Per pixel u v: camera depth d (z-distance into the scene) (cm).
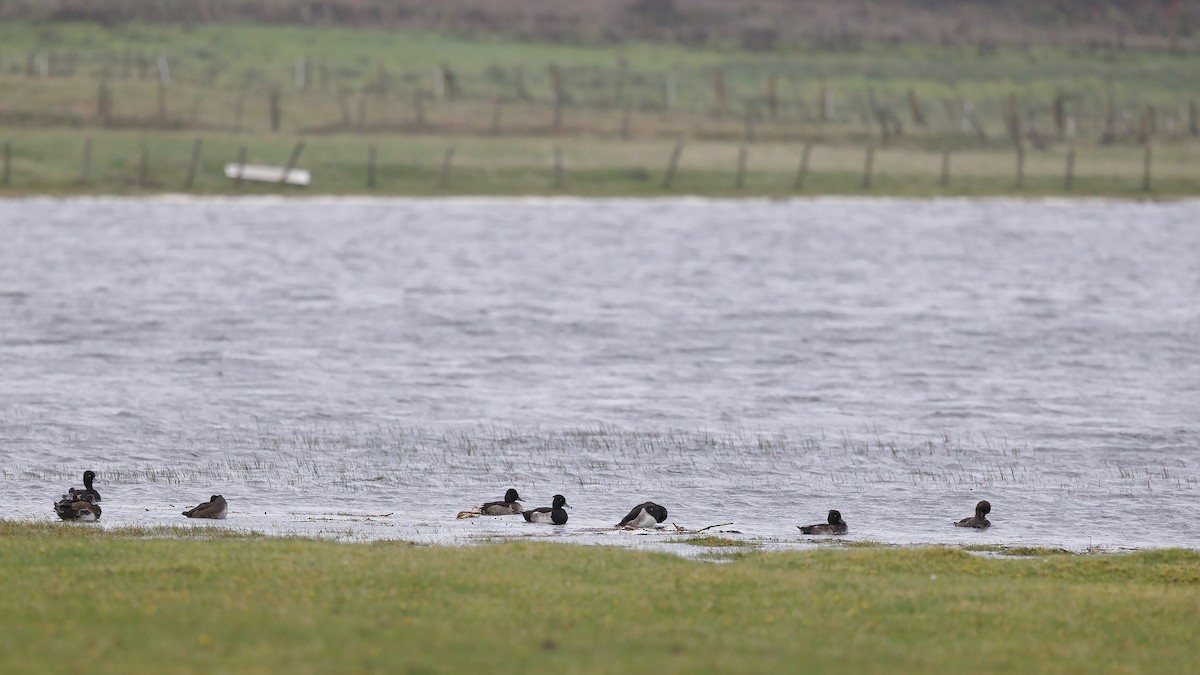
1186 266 9325
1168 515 3133
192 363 5366
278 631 1609
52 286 7662
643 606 1833
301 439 3950
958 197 12488
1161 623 1850
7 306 6894
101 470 3509
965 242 10488
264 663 1467
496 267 9081
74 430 4012
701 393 4869
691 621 1764
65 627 1608
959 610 1881
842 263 9438
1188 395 4856
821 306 7450
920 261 9544
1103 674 1598
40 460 3622
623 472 3566
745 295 7919
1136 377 5262
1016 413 4488
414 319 6788
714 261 9500
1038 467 3666
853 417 4406
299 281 8225
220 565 2025
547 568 2086
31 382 4841
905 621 1809
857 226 11250
